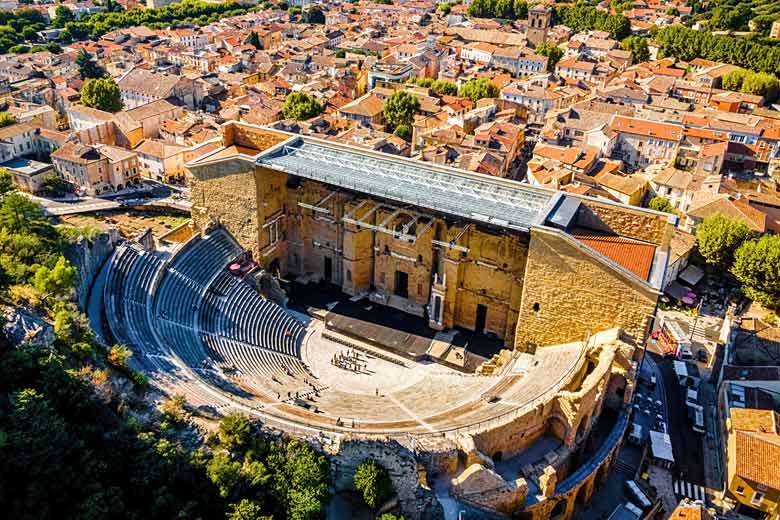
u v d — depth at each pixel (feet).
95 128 546.67
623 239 279.28
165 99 642.22
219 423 201.57
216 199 332.19
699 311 381.40
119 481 161.68
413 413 238.89
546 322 273.95
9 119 559.79
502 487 203.72
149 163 523.70
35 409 150.20
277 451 193.57
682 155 564.71
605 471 250.37
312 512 180.75
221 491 173.17
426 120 578.25
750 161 571.28
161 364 232.94
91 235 282.97
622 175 503.61
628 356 248.32
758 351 319.06
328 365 290.15
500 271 296.71
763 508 243.81
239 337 286.25
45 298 217.77
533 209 280.72
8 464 143.54
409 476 192.75
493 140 528.63
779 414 280.10
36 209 283.18
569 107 628.69
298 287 349.20
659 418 290.56
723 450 272.92
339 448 194.29
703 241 399.65
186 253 312.50
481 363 293.64
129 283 273.54
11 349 179.01
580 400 220.43
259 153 334.24
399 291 342.23
